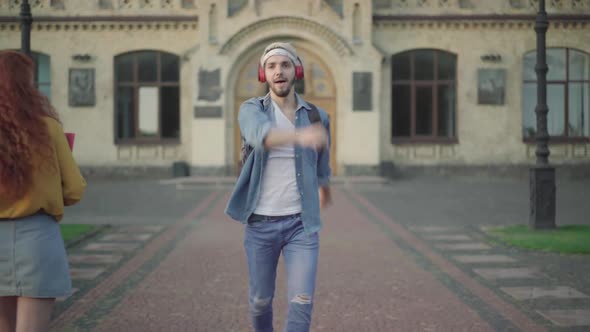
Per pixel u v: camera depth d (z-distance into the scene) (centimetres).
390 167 2339
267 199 380
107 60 2367
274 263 395
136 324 543
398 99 2402
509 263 824
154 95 2403
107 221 1259
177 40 2373
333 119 2327
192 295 648
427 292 661
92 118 2377
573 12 2355
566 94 2394
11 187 297
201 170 2286
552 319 557
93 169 2381
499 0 2350
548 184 1090
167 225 1202
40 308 312
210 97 2272
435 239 1027
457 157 2384
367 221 1248
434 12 2356
